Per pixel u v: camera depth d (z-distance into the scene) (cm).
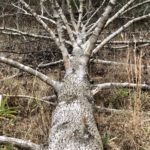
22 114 370
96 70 496
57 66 516
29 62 526
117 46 580
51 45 579
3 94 389
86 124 277
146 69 487
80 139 262
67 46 563
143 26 725
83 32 460
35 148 283
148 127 335
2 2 743
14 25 728
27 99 394
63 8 750
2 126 345
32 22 737
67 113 294
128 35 657
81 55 376
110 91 419
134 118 331
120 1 754
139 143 317
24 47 580
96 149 260
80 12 491
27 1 853
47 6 783
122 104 397
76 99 312
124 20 734
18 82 434
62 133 272
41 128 339
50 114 370
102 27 371
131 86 388
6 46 592
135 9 736
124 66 483
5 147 293
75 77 344
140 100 358
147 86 407
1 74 466
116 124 346
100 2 788
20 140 288
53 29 725
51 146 266
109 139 319
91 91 354
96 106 371
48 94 418
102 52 570
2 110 356
